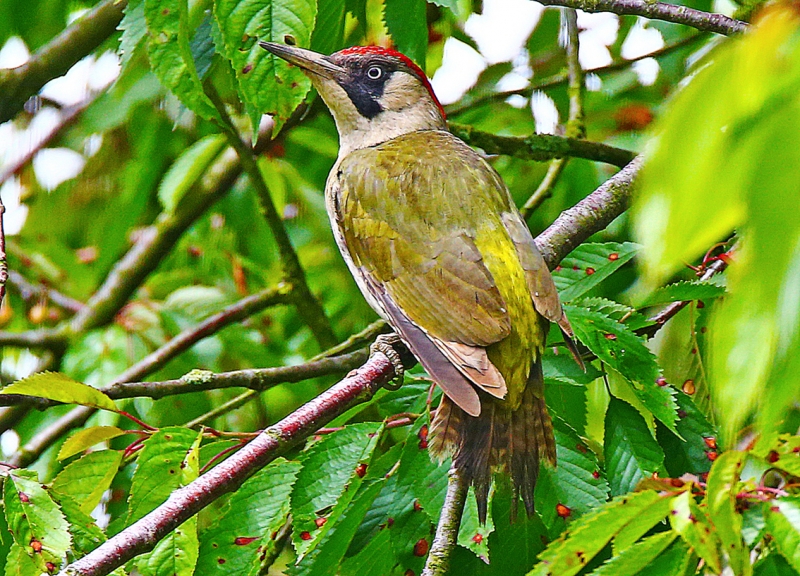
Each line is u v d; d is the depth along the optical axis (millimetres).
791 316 3678
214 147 14430
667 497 6508
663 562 6590
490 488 9031
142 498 8500
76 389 8719
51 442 13578
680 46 14734
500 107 15844
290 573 9180
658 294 9492
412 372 10711
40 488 8047
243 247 17344
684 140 3699
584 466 9055
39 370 15461
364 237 10320
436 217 10047
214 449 9047
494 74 16297
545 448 8828
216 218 16969
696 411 9523
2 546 8984
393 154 10969
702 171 3666
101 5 13656
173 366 14609
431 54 14242
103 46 16188
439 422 8797
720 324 4180
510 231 9930
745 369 4137
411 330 9414
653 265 3738
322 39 11680
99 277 16719
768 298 3729
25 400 9109
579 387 10125
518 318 9211
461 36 16031
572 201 15328
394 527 9094
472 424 8828
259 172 14359
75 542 8203
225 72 13750
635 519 6523
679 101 3736
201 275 16828
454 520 8562
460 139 12219
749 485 6688
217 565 8656
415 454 8914
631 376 8836
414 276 9750
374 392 9180
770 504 6402
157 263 16109
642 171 3857
